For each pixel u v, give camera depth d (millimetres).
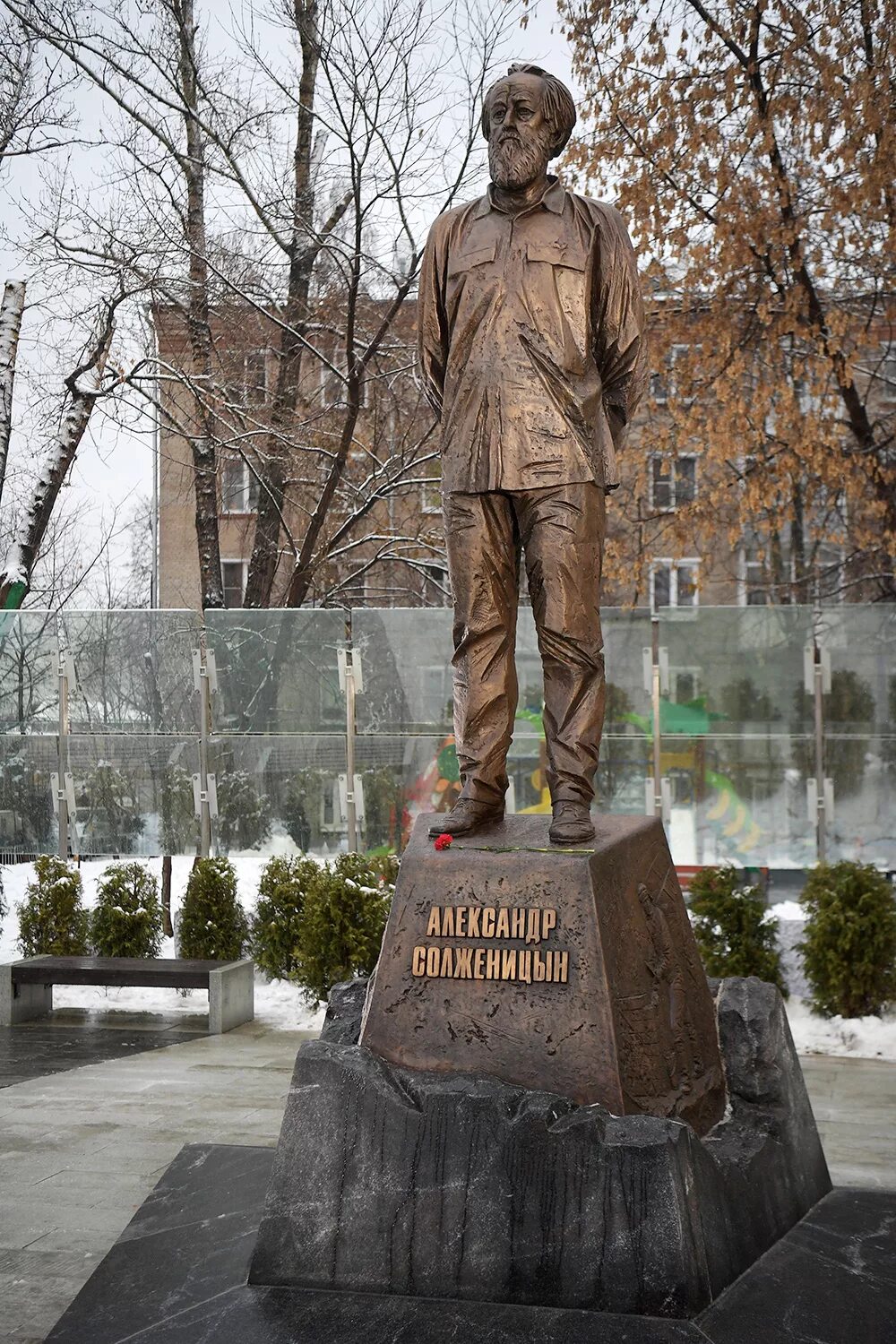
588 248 4574
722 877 9867
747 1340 3475
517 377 4488
